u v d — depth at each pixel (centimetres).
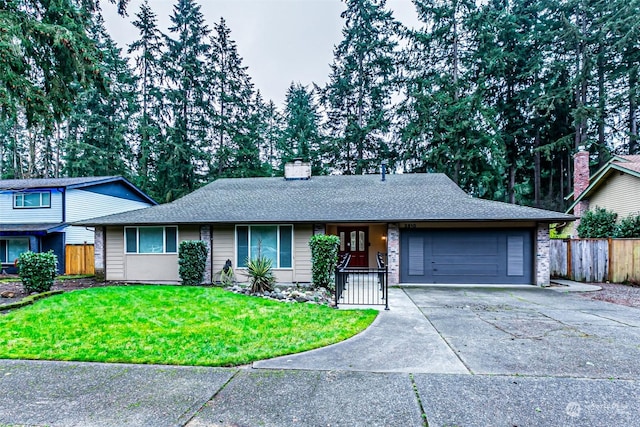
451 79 2450
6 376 393
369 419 300
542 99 2322
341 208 1223
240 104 2934
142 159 2723
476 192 2444
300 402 330
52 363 431
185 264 1120
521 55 2486
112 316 642
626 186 1469
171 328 575
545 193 2845
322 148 2759
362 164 2633
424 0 2516
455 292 987
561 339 522
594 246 1189
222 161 2806
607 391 350
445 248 1161
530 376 386
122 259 1239
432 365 420
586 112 2192
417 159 2542
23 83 924
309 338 524
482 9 2422
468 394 344
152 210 1302
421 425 289
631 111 2355
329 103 2884
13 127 2889
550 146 2345
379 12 2653
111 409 319
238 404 328
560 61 2483
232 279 1137
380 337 537
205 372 402
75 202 1672
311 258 1141
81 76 1034
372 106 2769
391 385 365
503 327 594
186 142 2767
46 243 1594
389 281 1156
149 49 2767
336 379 381
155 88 2797
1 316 639
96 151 2716
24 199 1652
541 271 1098
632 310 730
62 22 1023
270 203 1320
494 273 1142
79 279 1317
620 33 2205
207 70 2845
